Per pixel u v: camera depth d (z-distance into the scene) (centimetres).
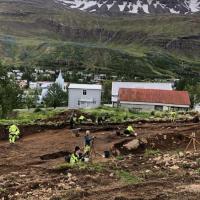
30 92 17688
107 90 15025
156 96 10644
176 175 2252
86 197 1909
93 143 3653
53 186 2145
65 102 13088
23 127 5016
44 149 3856
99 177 2280
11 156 3509
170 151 3362
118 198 1844
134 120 5625
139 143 3653
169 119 5697
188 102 10500
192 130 4459
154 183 2092
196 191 1928
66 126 5259
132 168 2492
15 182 2261
